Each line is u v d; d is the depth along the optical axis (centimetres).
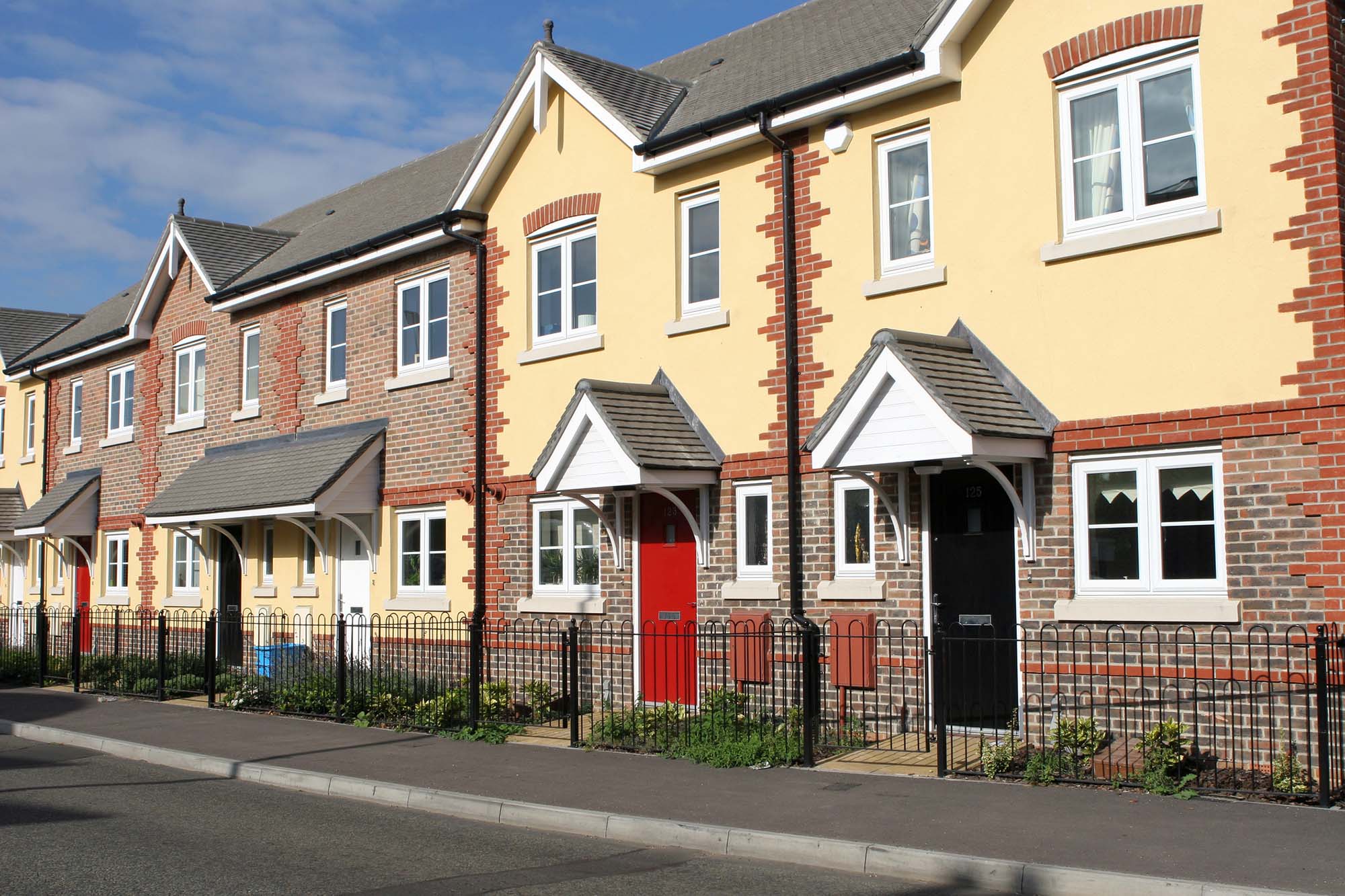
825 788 947
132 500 2428
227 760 1167
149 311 2380
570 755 1152
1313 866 672
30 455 2867
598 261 1485
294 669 1662
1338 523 902
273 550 2008
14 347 2989
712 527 1330
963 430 1000
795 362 1261
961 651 1128
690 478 1309
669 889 709
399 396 1762
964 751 1021
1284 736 918
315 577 1908
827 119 1250
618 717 1234
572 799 935
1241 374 959
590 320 1515
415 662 1481
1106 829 773
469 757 1155
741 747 1083
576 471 1331
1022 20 1109
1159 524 1005
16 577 2922
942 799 886
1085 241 1048
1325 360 916
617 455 1283
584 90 1475
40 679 1955
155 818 938
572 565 1509
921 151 1199
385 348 1797
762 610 1273
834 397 1231
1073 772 932
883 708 1174
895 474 1170
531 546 1557
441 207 1766
